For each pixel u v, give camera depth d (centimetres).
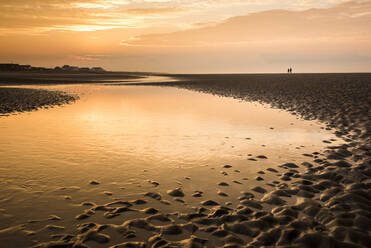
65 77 6919
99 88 3606
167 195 500
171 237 369
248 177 590
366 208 432
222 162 688
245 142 880
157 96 2486
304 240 355
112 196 492
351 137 921
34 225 393
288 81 4378
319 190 516
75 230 381
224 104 1877
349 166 633
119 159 705
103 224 397
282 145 844
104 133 997
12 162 671
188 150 789
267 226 391
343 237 358
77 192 507
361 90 2488
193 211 440
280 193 500
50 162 675
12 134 966
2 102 1814
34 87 3638
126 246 346
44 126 1113
